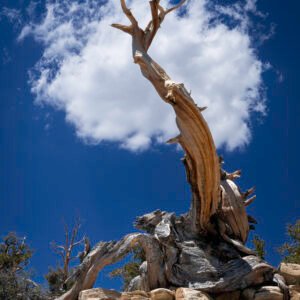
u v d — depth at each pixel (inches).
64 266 718.5
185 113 456.4
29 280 494.0
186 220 498.3
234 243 480.1
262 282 453.1
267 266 455.8
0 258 597.3
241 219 499.2
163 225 488.1
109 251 476.7
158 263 473.4
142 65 481.4
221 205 500.1
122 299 430.0
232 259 472.1
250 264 459.2
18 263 613.3
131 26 500.1
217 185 476.7
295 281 463.2
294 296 445.4
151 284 469.1
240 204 504.1
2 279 479.8
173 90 451.8
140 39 497.7
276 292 439.2
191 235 491.2
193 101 456.1
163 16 507.5
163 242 474.9
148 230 506.6
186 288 442.6
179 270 465.7
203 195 476.4
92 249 485.1
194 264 464.1
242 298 450.3
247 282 450.6
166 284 468.4
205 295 442.0
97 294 426.6
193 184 485.7
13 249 625.9
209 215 485.7
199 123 456.8
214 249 480.7
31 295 482.3
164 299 438.3
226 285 449.4
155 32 503.5
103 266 472.4
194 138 461.1
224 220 495.8
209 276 456.4
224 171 526.0
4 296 471.5
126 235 483.8
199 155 465.4
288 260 636.1
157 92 475.8
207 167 468.8
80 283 466.3
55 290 501.4
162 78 470.9
